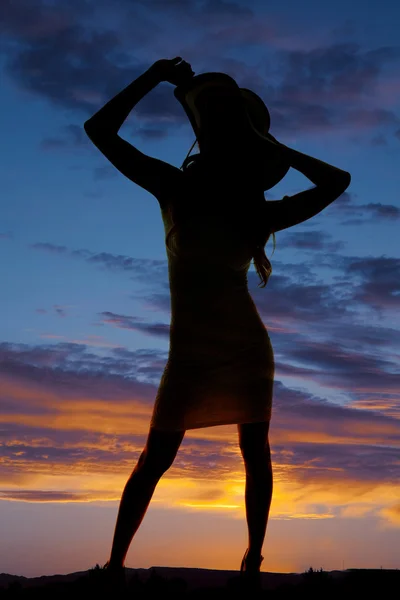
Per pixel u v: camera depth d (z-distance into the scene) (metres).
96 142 3.73
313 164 3.90
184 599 3.63
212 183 3.76
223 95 3.84
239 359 3.72
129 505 3.66
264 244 3.87
